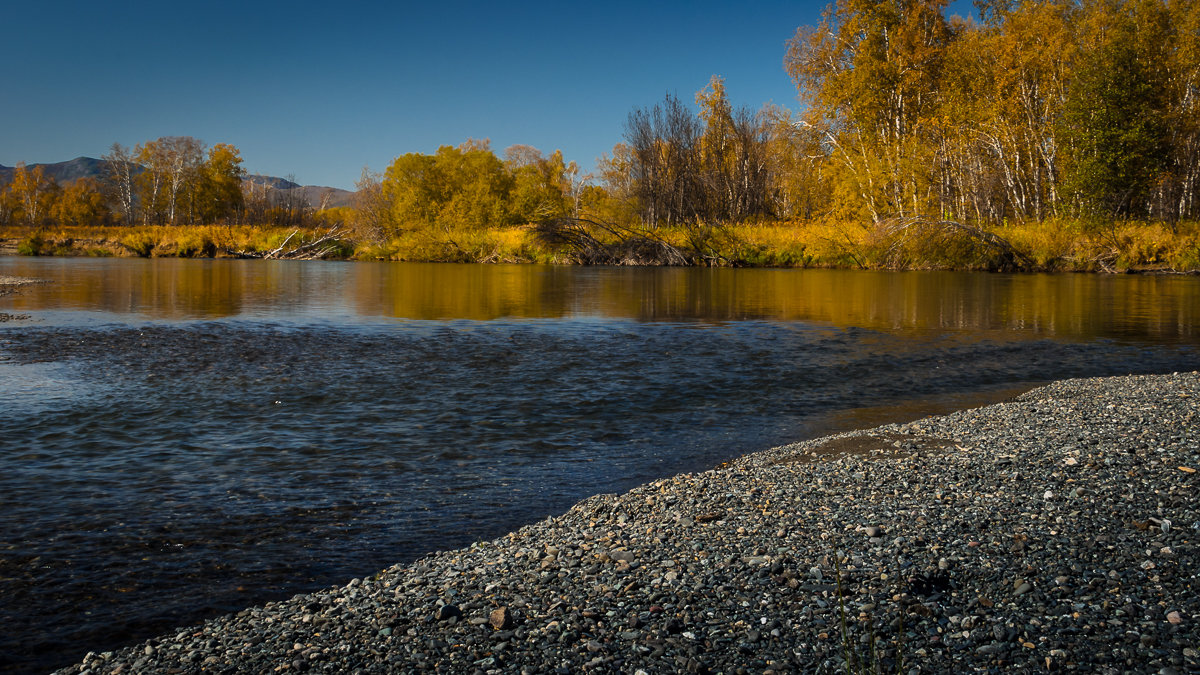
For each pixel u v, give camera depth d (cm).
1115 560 452
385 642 381
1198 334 1658
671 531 527
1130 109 3953
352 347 1441
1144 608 391
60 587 455
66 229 7950
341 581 470
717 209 5688
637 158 6056
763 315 2038
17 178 11638
